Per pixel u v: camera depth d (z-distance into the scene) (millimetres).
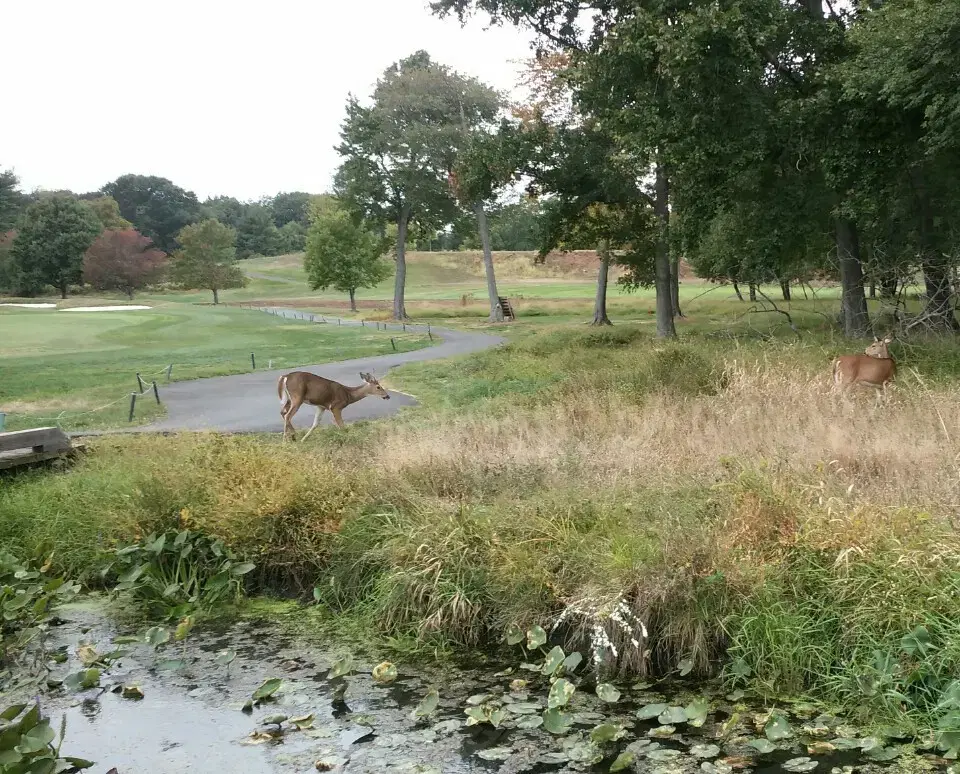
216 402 18094
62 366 27812
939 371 13109
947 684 4645
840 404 10148
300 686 5539
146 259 101000
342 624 6625
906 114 17547
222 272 94062
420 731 4863
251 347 35438
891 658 4832
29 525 8625
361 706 5219
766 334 22141
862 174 17906
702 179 20656
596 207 32125
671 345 15531
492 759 4523
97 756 4668
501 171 28750
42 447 10578
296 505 7789
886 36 15336
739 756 4438
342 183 58219
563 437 9828
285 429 12539
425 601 6375
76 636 6582
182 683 5633
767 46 19250
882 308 19625
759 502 6293
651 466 8336
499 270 110812
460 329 46219
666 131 19219
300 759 4578
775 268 22156
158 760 4605
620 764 4340
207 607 7098
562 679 5180
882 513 6020
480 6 26312
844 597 5262
